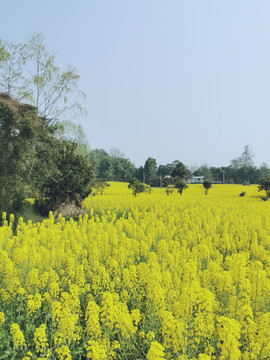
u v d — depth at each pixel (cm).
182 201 2858
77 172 1995
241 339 466
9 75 1850
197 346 447
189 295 459
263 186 3866
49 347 473
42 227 1173
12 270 609
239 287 560
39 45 1855
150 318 503
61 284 650
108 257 821
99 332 414
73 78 1914
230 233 1407
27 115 1644
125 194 4125
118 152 12175
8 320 544
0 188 1588
